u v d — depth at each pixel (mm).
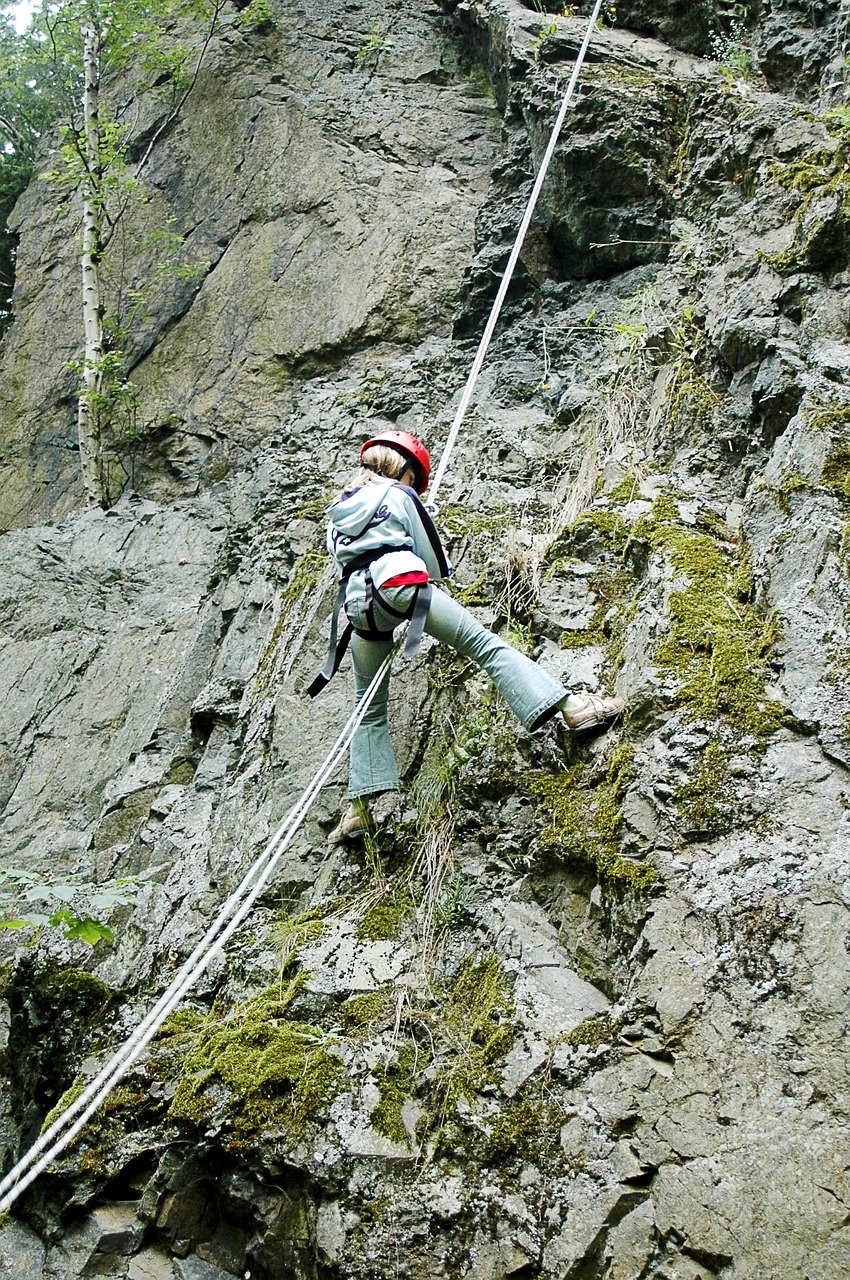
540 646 4109
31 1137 4098
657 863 3119
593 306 6316
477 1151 2910
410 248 7766
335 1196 2969
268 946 3820
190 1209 3285
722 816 3121
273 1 9453
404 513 3742
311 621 4957
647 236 6250
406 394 6680
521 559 4441
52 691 6586
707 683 3422
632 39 7258
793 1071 2646
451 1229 2805
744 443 4629
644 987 2941
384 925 3611
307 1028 3355
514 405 6180
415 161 8328
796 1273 2398
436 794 3885
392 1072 3152
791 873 2924
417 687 4281
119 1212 3369
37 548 7496
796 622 3463
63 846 5625
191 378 7992
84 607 7043
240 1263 3201
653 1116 2734
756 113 5789
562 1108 2877
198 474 7660
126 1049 2299
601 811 3377
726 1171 2574
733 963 2855
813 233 4781
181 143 9062
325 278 7902
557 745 3711
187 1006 3814
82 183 8508
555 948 3316
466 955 3434
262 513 6371
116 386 7867
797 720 3236
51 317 9070
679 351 5188
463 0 8617
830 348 4445
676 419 4867
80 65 9891
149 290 8320
